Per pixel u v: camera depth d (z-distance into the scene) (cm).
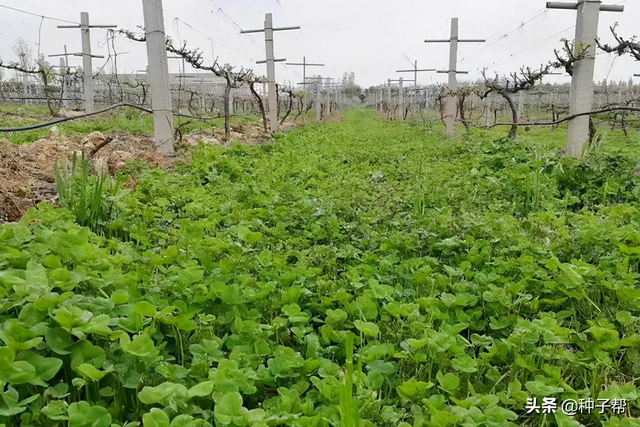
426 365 236
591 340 260
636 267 365
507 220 426
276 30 1848
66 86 2395
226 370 204
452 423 179
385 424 195
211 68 1230
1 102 2181
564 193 652
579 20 896
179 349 238
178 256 316
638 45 809
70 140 846
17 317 208
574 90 905
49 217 354
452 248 379
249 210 471
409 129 1994
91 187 454
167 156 907
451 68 1739
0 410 162
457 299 275
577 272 304
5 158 602
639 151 1077
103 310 215
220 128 1634
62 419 168
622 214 446
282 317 281
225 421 172
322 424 179
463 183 669
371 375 218
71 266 272
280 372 221
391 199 546
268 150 1148
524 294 306
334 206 509
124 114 1881
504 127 2094
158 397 176
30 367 173
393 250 382
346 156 1042
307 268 324
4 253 251
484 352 254
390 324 278
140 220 454
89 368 176
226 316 263
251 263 331
